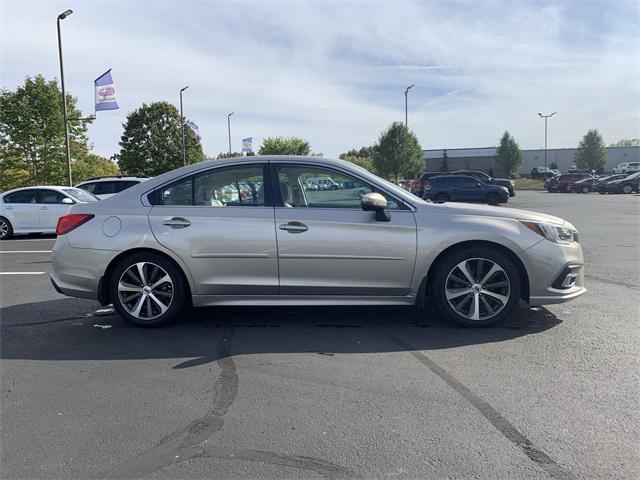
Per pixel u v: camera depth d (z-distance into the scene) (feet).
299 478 8.45
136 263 16.35
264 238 15.76
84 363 13.74
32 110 90.33
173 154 194.59
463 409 10.73
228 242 15.87
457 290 16.07
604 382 12.00
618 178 132.57
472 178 84.12
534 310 18.20
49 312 19.02
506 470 8.55
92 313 18.84
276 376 12.66
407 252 15.65
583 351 14.07
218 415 10.64
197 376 12.74
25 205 45.98
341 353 14.21
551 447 9.23
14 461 9.05
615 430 9.79
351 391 11.71
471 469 8.60
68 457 9.16
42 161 92.79
